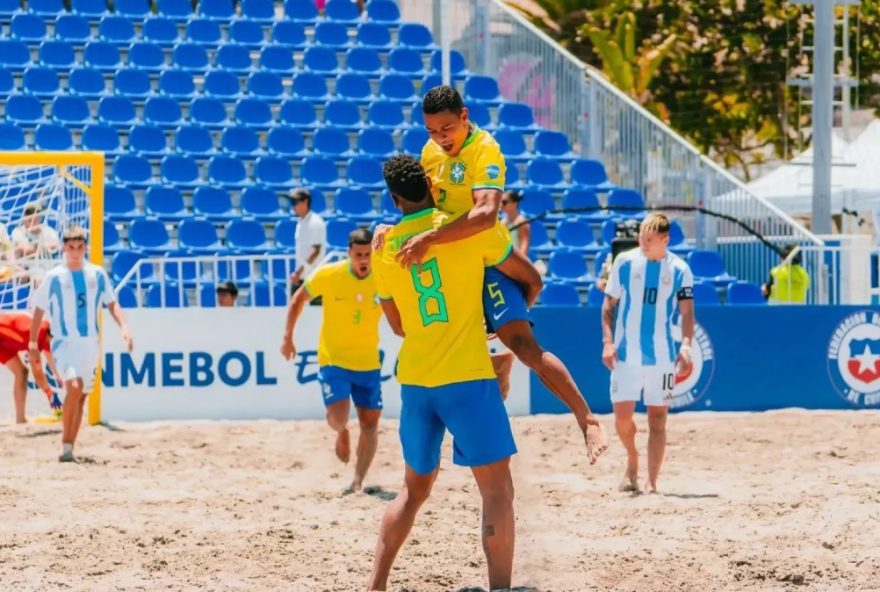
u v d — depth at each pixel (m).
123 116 31.16
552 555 11.30
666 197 31.39
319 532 12.55
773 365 24.11
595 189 31.75
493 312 9.14
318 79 33.56
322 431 20.59
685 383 23.67
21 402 21.62
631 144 32.16
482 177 9.05
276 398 22.59
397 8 37.22
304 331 22.73
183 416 22.34
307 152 31.50
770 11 52.19
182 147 30.77
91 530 12.40
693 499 14.48
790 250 28.28
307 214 24.16
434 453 9.27
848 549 11.52
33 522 12.90
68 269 17.80
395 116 33.12
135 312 22.22
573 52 53.78
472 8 36.38
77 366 17.67
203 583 10.27
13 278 22.67
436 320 9.03
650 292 14.82
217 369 22.45
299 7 36.69
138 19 34.50
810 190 33.00
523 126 33.84
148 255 27.02
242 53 33.91
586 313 23.19
